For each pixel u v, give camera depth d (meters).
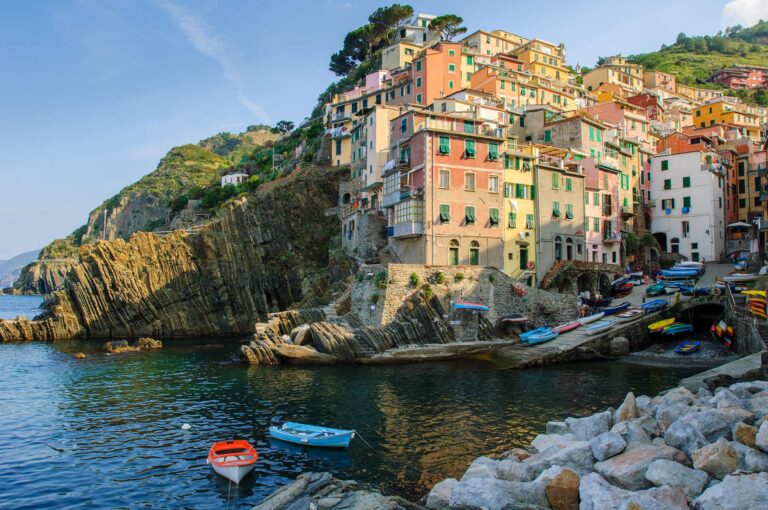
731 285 56.31
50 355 64.06
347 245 84.94
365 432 30.20
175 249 90.50
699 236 84.38
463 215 62.72
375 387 41.25
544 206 68.94
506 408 34.25
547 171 69.69
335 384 42.75
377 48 153.50
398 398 37.56
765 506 13.01
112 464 26.70
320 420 32.88
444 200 61.84
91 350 68.56
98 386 44.94
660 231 88.81
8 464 26.88
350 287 65.62
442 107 79.69
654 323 54.00
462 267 58.12
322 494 18.47
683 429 17.56
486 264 63.66
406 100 103.94
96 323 84.19
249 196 99.81
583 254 72.88
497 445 27.39
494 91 98.50
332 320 56.94
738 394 22.67
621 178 83.06
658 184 89.88
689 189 86.06
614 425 20.09
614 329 52.94
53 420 34.75
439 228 61.22
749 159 95.38
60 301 83.88
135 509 21.80
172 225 129.00
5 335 79.50
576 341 51.16
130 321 85.06
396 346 53.00
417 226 60.94
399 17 147.88
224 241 92.44
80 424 33.78
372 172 80.44
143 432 31.88
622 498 14.65
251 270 93.31
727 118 127.12
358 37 151.38
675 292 62.03
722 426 17.66
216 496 22.86
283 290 94.12
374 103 111.00
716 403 21.05
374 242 75.88
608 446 17.62
